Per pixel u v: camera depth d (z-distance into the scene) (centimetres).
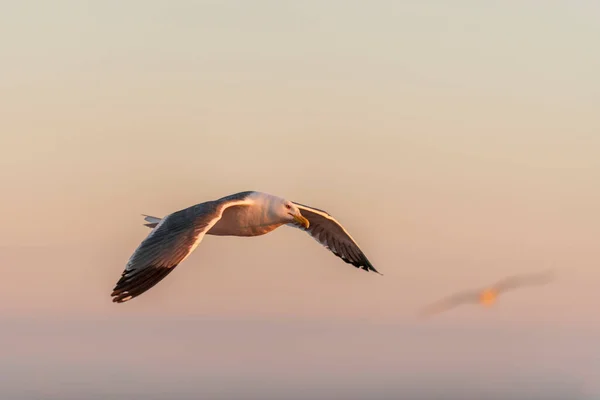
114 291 1648
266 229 1992
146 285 1664
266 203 1967
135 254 1681
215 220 1744
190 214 1755
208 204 1788
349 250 2145
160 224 1734
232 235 2002
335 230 2130
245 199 1936
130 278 1662
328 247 2145
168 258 1681
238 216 1962
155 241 1700
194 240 1700
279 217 1972
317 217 2108
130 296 1652
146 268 1672
